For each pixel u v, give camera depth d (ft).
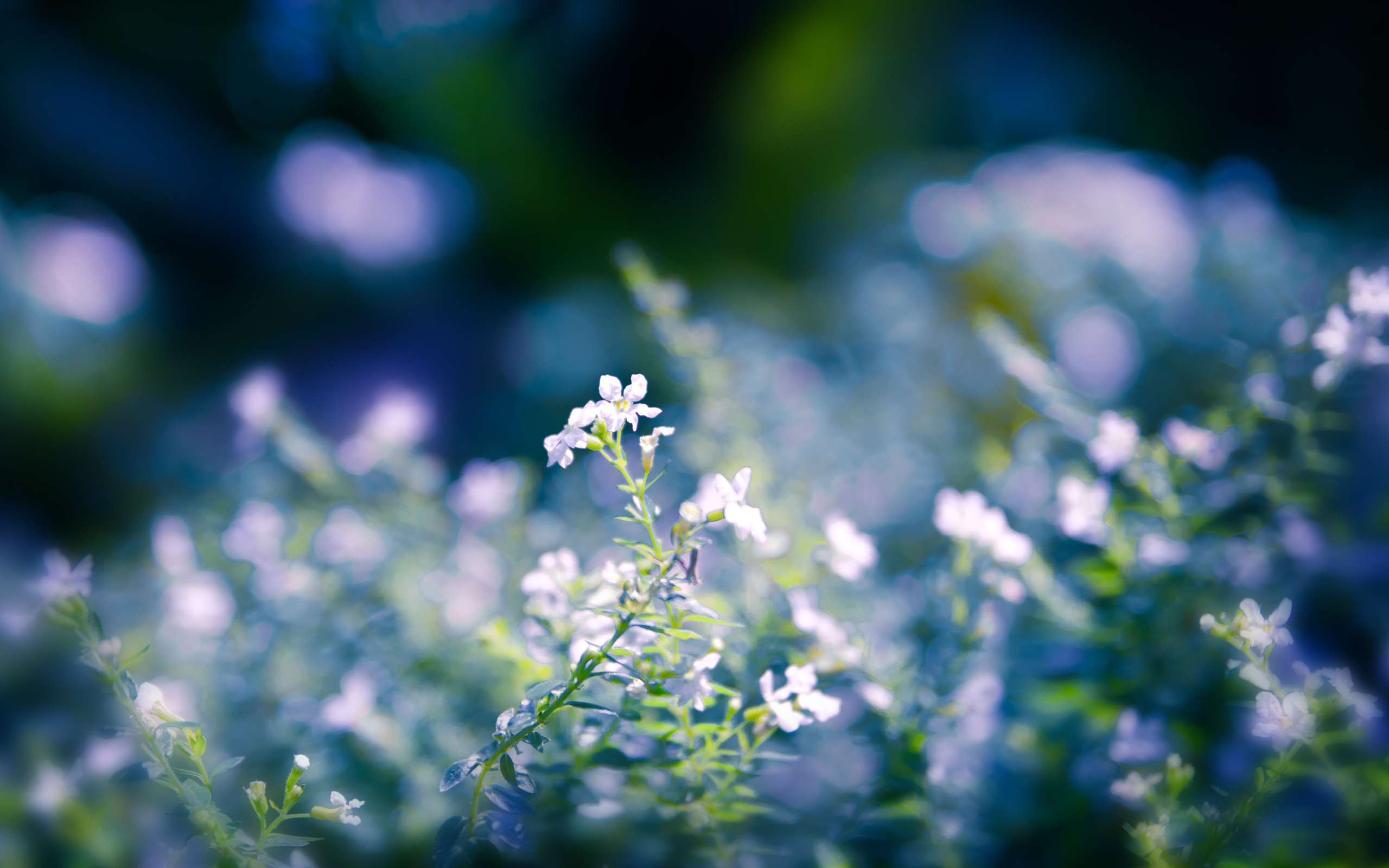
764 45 7.47
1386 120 5.80
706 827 1.47
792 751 1.51
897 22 6.98
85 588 1.39
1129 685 1.61
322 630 1.75
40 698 1.71
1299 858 1.52
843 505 2.15
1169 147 6.47
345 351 5.64
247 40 6.71
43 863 1.49
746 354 2.85
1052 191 4.11
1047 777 1.65
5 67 5.71
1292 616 1.71
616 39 7.66
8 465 4.18
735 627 1.51
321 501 1.88
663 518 1.91
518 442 4.22
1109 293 3.19
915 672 1.59
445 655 1.69
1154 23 6.75
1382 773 1.48
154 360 5.05
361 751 1.58
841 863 1.50
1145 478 1.62
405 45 7.06
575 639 1.43
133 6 6.35
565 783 1.46
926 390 2.98
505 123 7.03
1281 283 2.71
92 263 5.10
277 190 6.32
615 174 7.38
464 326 5.83
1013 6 6.99
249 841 1.38
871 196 5.76
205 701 1.69
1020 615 1.79
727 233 6.73
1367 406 2.00
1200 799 1.59
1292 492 1.67
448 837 1.36
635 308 5.01
